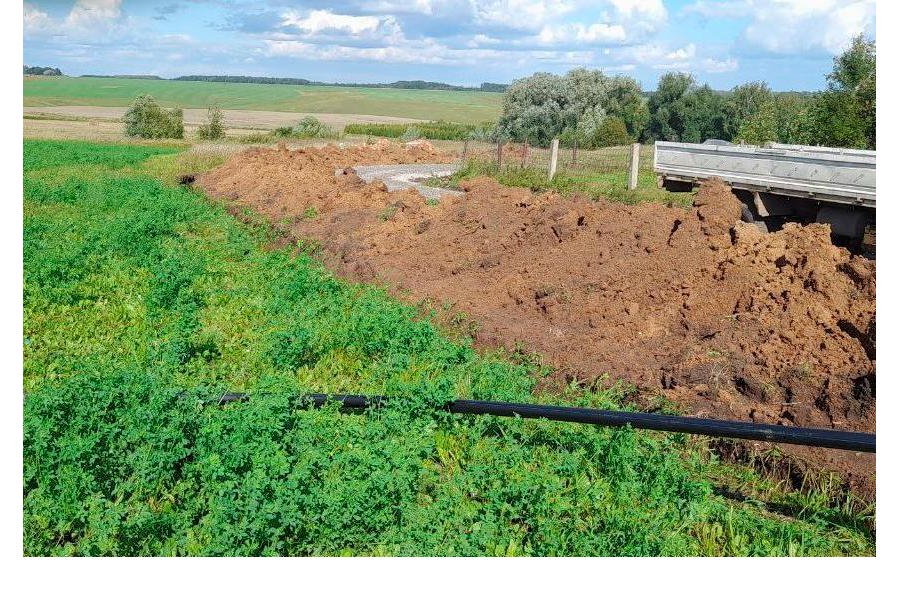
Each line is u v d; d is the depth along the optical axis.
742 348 7.72
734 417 6.70
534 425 6.54
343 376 7.82
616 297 9.32
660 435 6.51
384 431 6.16
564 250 10.83
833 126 24.48
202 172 28.70
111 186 22.66
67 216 17.97
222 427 5.90
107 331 9.50
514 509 5.24
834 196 12.12
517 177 23.66
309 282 11.11
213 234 16.30
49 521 5.27
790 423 6.55
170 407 6.32
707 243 9.66
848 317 7.63
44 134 52.75
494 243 12.07
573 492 5.52
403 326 8.66
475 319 9.50
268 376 7.01
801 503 5.72
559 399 7.20
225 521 5.04
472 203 13.82
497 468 5.77
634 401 7.14
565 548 4.91
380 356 8.36
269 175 22.66
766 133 29.81
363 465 5.48
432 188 23.92
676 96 51.06
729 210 10.05
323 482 5.46
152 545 5.09
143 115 56.06
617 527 5.09
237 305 10.51
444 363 7.96
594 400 7.02
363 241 14.05
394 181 25.61
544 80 51.81
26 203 19.25
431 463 6.01
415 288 11.17
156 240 14.73
